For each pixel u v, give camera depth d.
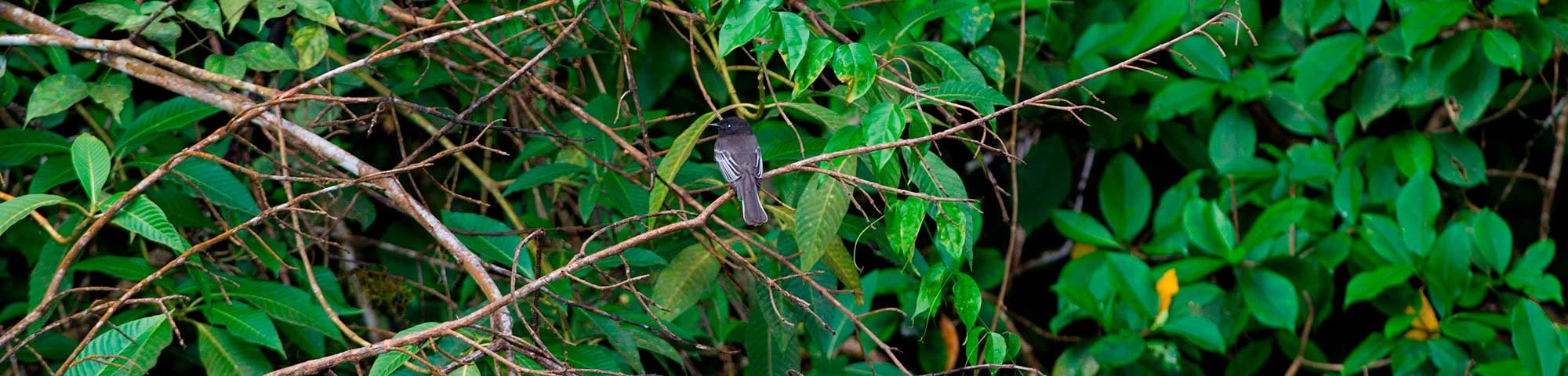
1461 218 12.37
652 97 11.22
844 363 11.49
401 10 9.00
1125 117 12.31
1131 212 12.41
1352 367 11.45
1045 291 14.17
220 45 10.05
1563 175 13.27
